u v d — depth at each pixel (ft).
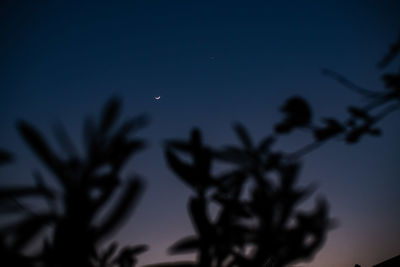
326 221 4.05
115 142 3.77
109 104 3.83
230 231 3.97
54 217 3.66
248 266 3.91
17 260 3.57
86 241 3.64
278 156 4.26
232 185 4.12
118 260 4.09
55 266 3.61
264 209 4.04
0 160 3.67
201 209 3.97
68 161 3.73
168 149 4.08
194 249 3.90
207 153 4.09
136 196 3.69
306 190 4.11
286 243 3.98
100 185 3.71
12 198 3.63
